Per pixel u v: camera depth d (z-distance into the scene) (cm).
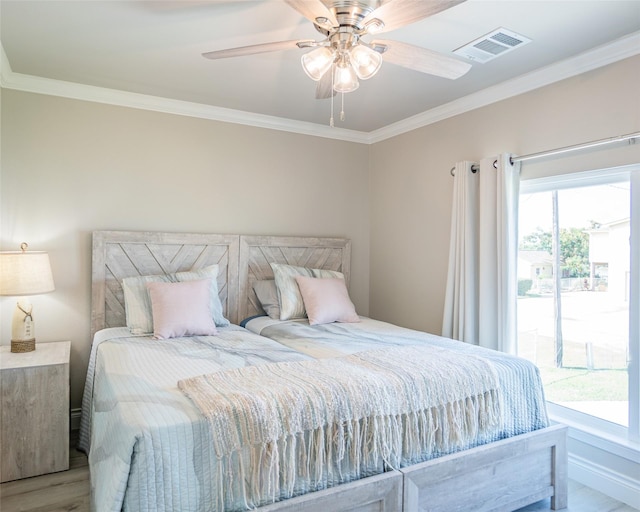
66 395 260
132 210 340
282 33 236
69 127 318
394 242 414
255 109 367
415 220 389
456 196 332
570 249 276
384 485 177
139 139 341
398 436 188
